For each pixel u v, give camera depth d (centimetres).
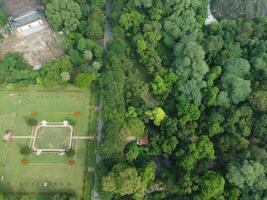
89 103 12344
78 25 13200
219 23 13025
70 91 12575
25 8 13800
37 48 13600
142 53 12462
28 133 11894
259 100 11100
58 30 13562
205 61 12388
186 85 11544
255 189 10181
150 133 11331
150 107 11538
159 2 13212
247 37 12612
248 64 11844
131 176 9912
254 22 13162
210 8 13988
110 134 10731
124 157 10762
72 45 13088
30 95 12556
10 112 12288
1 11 13400
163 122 11231
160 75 12000
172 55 12744
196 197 9981
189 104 11306
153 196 10356
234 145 10681
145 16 13412
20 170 11269
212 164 10950
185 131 10931
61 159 11406
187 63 11588
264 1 13350
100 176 10444
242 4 13075
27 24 13750
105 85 11625
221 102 11388
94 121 12019
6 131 11925
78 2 13662
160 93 11812
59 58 12988
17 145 11694
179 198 10188
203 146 10481
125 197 10494
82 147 11600
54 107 12325
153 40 12644
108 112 11319
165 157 11088
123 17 12938
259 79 11950
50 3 13125
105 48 13225
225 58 12194
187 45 11831
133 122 11100
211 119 11131
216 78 11956
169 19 12950
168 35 12888
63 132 11875
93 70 12206
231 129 10950
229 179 10138
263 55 11994
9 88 12688
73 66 12738
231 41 12644
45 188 10956
